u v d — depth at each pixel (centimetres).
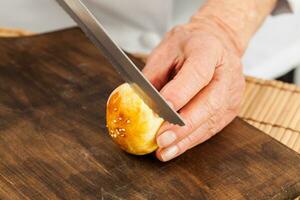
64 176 54
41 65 69
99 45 50
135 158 56
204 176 54
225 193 53
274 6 73
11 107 62
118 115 54
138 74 51
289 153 56
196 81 54
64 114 61
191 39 59
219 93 56
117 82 67
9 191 53
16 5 87
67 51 72
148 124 54
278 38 90
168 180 54
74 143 58
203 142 58
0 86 66
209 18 66
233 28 66
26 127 60
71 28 77
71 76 67
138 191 53
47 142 58
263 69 89
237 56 62
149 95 52
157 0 79
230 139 58
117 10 82
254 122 63
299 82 97
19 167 55
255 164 55
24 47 73
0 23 89
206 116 55
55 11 87
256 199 52
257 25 69
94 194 52
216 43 58
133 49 86
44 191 53
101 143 58
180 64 58
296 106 65
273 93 67
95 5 82
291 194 53
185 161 56
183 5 85
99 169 55
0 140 58
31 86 66
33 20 88
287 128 62
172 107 52
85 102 63
